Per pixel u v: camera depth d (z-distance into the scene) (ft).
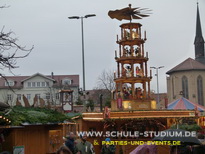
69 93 162.40
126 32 124.36
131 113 105.60
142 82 124.98
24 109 66.33
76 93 315.78
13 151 56.90
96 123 109.70
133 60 123.95
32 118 58.70
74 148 51.42
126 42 124.47
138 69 123.54
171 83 419.74
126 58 122.42
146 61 124.88
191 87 405.80
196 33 497.87
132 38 123.44
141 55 123.85
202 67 409.69
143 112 105.81
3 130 58.03
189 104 147.02
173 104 149.28
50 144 72.69
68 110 160.25
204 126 110.83
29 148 61.62
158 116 105.50
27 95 347.56
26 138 61.11
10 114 55.88
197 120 110.22
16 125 54.80
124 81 123.85
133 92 123.13
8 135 58.65
